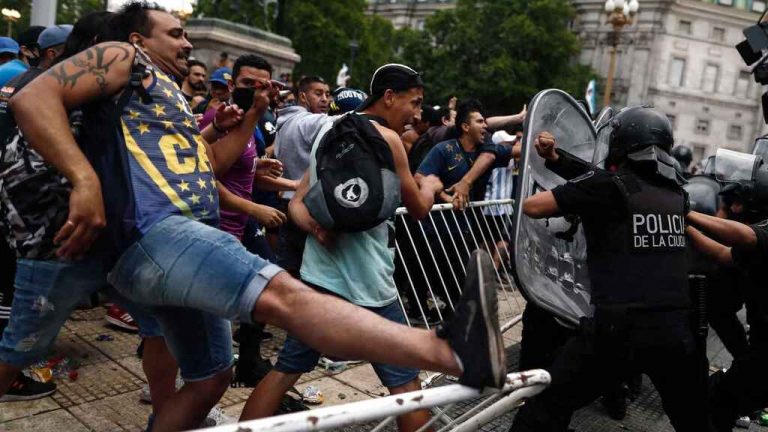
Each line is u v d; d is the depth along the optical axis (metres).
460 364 1.37
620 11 14.29
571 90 38.81
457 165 4.38
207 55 10.32
